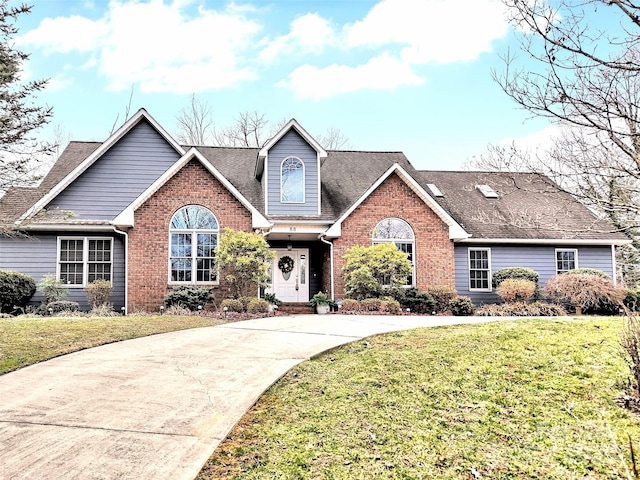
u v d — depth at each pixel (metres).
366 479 4.28
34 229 17.62
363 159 23.70
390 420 5.53
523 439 5.10
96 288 16.97
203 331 11.35
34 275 17.73
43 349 8.82
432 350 8.39
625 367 6.91
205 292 16.61
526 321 11.03
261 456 4.65
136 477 4.09
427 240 19.69
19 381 6.87
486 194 23.31
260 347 9.23
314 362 8.02
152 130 19.61
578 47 4.72
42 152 10.25
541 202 23.03
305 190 20.09
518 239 21.08
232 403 5.95
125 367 7.66
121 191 19.14
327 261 19.86
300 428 5.30
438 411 5.80
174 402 5.96
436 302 18.70
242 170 22.06
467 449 4.88
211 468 4.37
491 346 8.43
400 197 19.69
